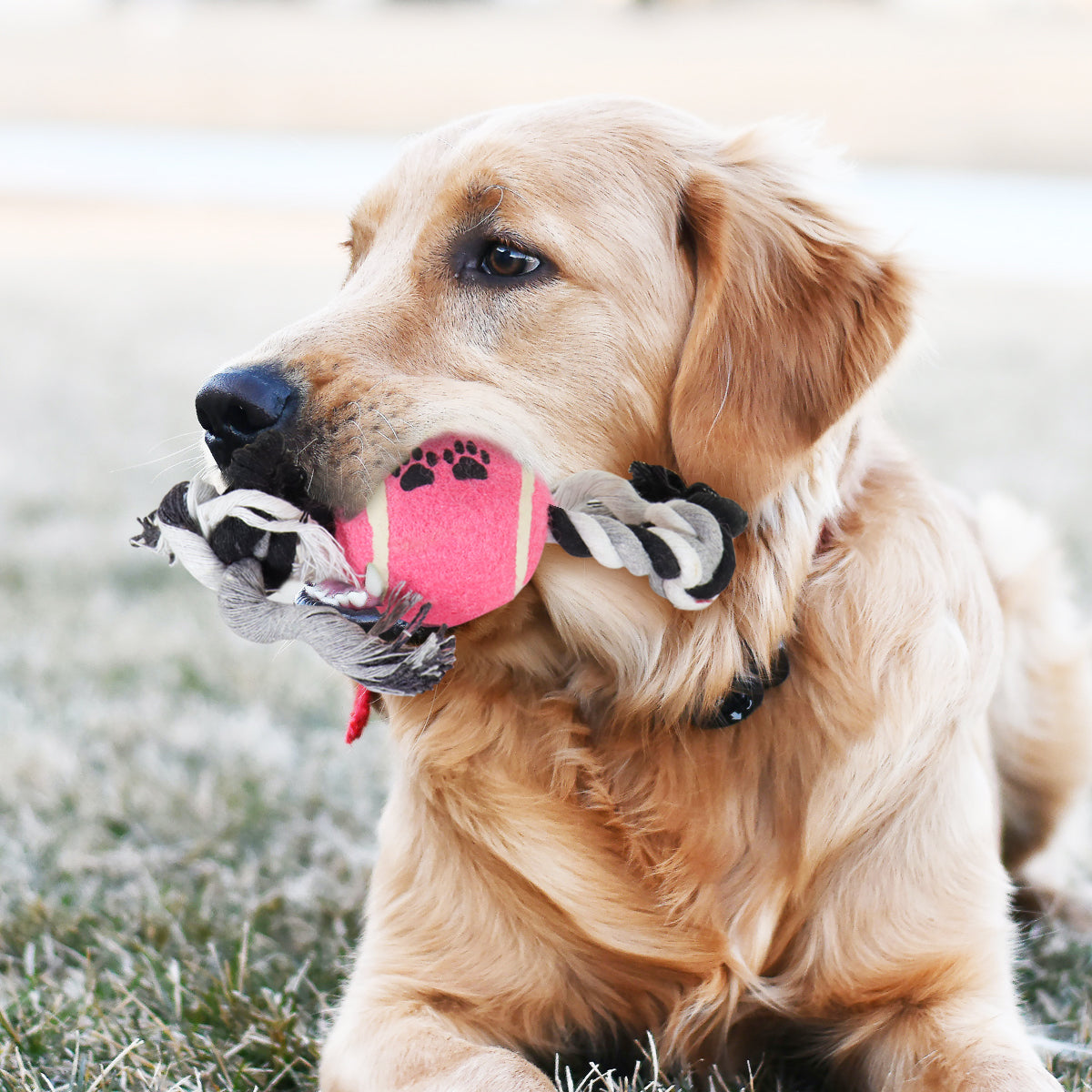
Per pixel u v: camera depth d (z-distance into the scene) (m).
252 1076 2.28
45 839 3.26
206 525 2.05
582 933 2.32
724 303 2.34
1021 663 3.18
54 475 7.20
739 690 2.30
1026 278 15.05
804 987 2.36
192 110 31.25
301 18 41.59
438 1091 2.01
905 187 21.20
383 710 2.62
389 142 27.38
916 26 35.91
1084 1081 2.27
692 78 29.41
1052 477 6.91
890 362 2.38
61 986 2.58
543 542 2.18
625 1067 2.43
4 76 34.59
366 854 3.21
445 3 47.19
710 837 2.31
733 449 2.27
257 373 2.19
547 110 2.50
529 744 2.37
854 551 2.37
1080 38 32.62
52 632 4.88
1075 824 3.38
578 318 2.31
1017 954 2.82
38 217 20.23
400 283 2.38
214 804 3.47
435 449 2.16
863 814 2.31
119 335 11.89
